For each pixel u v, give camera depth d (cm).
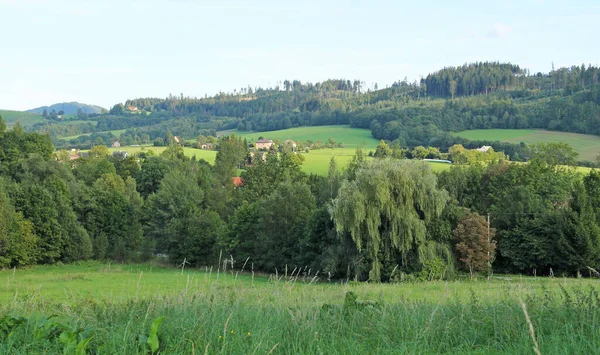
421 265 4012
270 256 4981
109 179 8269
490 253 4394
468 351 830
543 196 5606
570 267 4472
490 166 6456
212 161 13650
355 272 4028
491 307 1023
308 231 4669
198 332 866
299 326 887
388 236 4103
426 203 4178
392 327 925
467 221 4281
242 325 921
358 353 823
